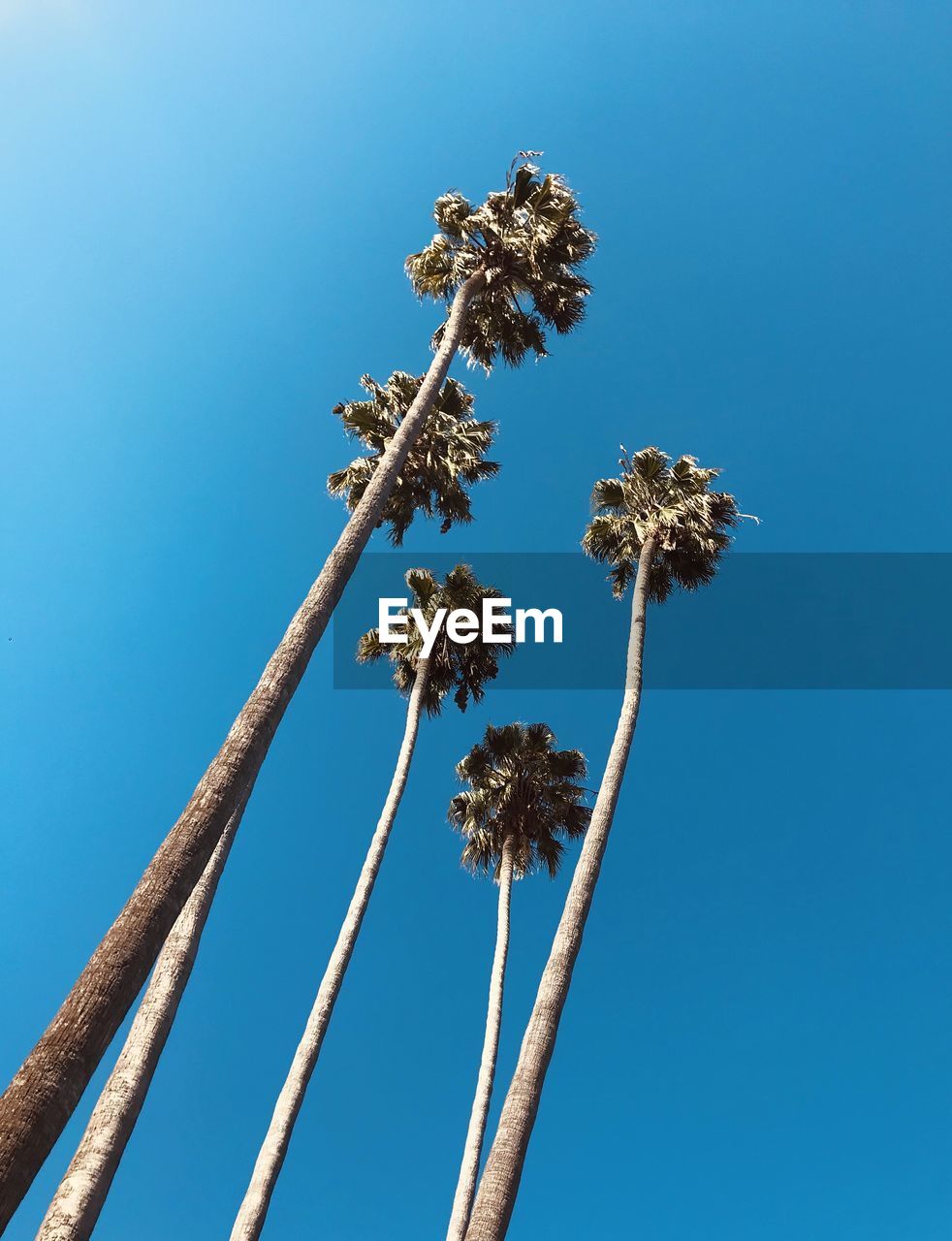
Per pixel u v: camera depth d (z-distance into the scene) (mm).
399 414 21391
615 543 21984
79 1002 6141
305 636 10586
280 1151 14492
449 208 18797
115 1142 8875
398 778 22141
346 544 12172
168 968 11062
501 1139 10336
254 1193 13883
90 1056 5910
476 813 25234
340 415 21438
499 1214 9594
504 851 24344
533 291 18500
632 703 16875
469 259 18406
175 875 7371
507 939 22469
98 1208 8242
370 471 21188
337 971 17562
